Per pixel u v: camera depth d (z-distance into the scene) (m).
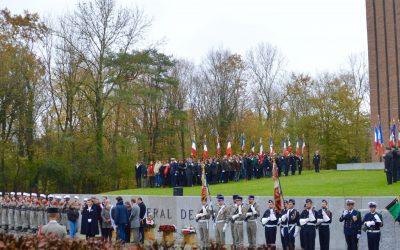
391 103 52.03
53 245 11.49
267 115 75.56
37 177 52.22
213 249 11.91
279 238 24.62
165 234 26.06
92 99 53.53
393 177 31.28
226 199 27.89
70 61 52.53
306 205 21.03
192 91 71.75
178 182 42.16
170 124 64.56
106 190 54.81
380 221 19.94
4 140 51.94
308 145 71.31
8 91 50.72
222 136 69.31
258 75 76.69
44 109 53.75
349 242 20.84
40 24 55.47
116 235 26.11
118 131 56.44
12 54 51.12
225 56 71.75
